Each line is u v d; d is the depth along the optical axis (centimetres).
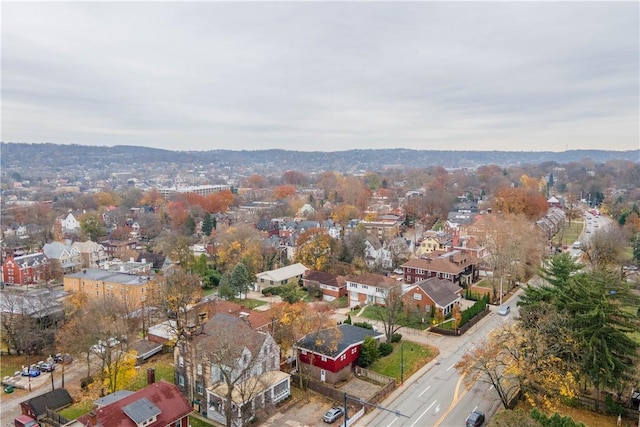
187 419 4625
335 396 5366
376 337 6438
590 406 4750
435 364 6159
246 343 5028
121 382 5550
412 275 9906
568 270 6047
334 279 9712
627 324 4594
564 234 15188
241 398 4784
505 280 9675
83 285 9900
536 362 4575
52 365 6512
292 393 5503
